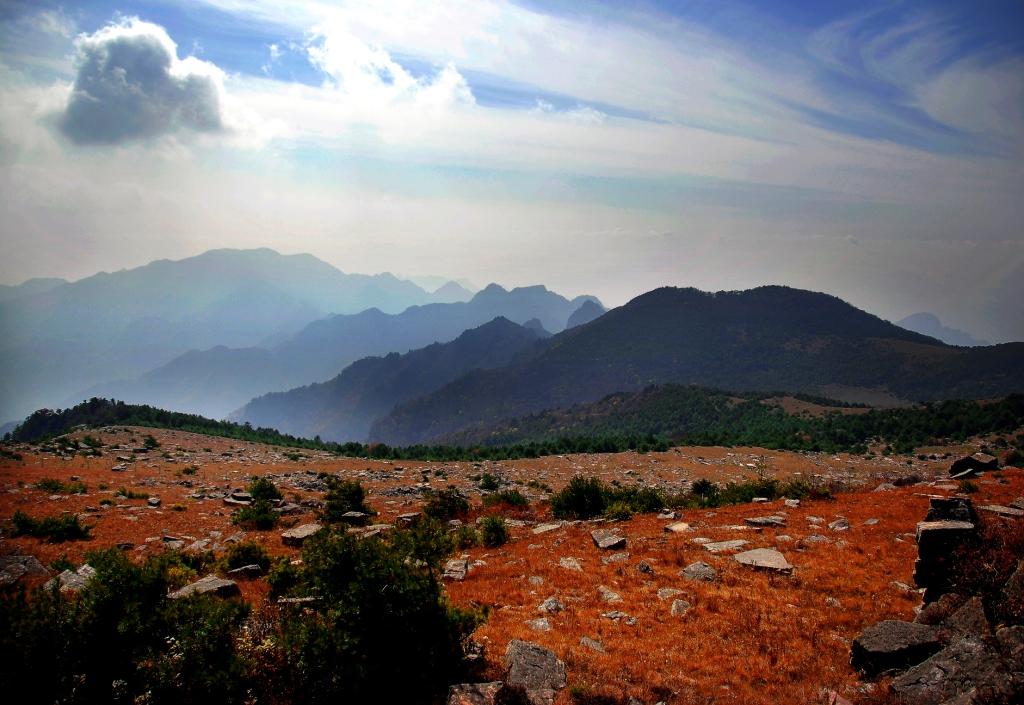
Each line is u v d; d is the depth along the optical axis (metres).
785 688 9.06
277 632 9.20
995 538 10.74
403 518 26.53
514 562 17.59
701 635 11.32
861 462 69.81
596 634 11.49
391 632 8.67
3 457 39.69
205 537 22.23
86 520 23.19
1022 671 7.14
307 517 27.69
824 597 12.95
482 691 8.12
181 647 7.97
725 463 63.78
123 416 81.12
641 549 18.11
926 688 7.98
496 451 77.12
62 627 7.39
